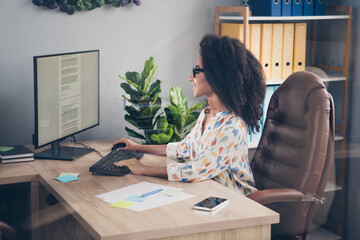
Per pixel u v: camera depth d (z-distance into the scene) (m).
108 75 2.75
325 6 2.91
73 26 2.63
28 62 2.56
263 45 2.80
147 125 2.67
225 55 1.86
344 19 2.85
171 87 2.94
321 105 1.85
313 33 2.90
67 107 2.19
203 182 1.80
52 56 2.04
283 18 2.83
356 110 2.82
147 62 2.78
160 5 2.84
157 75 2.90
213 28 2.98
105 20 2.71
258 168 2.08
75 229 2.08
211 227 1.41
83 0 2.60
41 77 1.99
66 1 2.57
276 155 2.00
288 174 1.91
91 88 2.38
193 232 1.39
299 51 2.88
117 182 1.79
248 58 1.91
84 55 2.28
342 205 2.45
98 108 2.47
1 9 2.46
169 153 2.18
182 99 2.77
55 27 2.59
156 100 2.71
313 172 1.82
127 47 2.79
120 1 2.70
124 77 2.79
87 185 1.76
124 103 2.72
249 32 2.77
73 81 2.22
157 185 1.75
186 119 2.68
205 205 1.52
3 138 2.56
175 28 2.89
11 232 1.88
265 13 2.85
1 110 2.54
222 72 1.84
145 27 2.82
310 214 1.87
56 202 2.05
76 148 2.31
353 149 2.73
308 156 1.84
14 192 2.12
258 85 1.89
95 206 1.54
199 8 2.93
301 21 2.88
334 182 2.54
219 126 1.83
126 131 2.73
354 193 2.50
